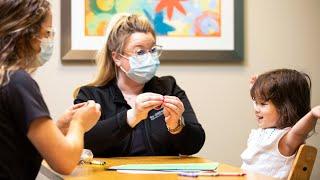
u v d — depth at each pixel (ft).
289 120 5.63
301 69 8.30
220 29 8.12
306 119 4.97
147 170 3.97
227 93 8.19
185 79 8.11
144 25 6.25
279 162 5.21
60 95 7.95
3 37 3.33
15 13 3.36
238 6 8.13
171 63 8.07
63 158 3.35
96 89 6.18
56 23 7.91
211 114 8.15
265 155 5.36
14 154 3.22
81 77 7.98
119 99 6.07
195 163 4.50
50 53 3.98
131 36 6.10
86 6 7.94
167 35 8.04
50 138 3.29
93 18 7.95
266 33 8.25
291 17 8.31
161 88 6.33
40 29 3.53
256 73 8.20
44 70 7.91
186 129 5.69
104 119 5.73
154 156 5.69
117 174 3.79
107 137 5.36
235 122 8.20
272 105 5.72
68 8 7.90
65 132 3.92
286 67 8.27
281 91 5.74
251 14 8.23
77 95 6.15
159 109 5.84
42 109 3.28
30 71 3.51
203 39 8.09
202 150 8.13
